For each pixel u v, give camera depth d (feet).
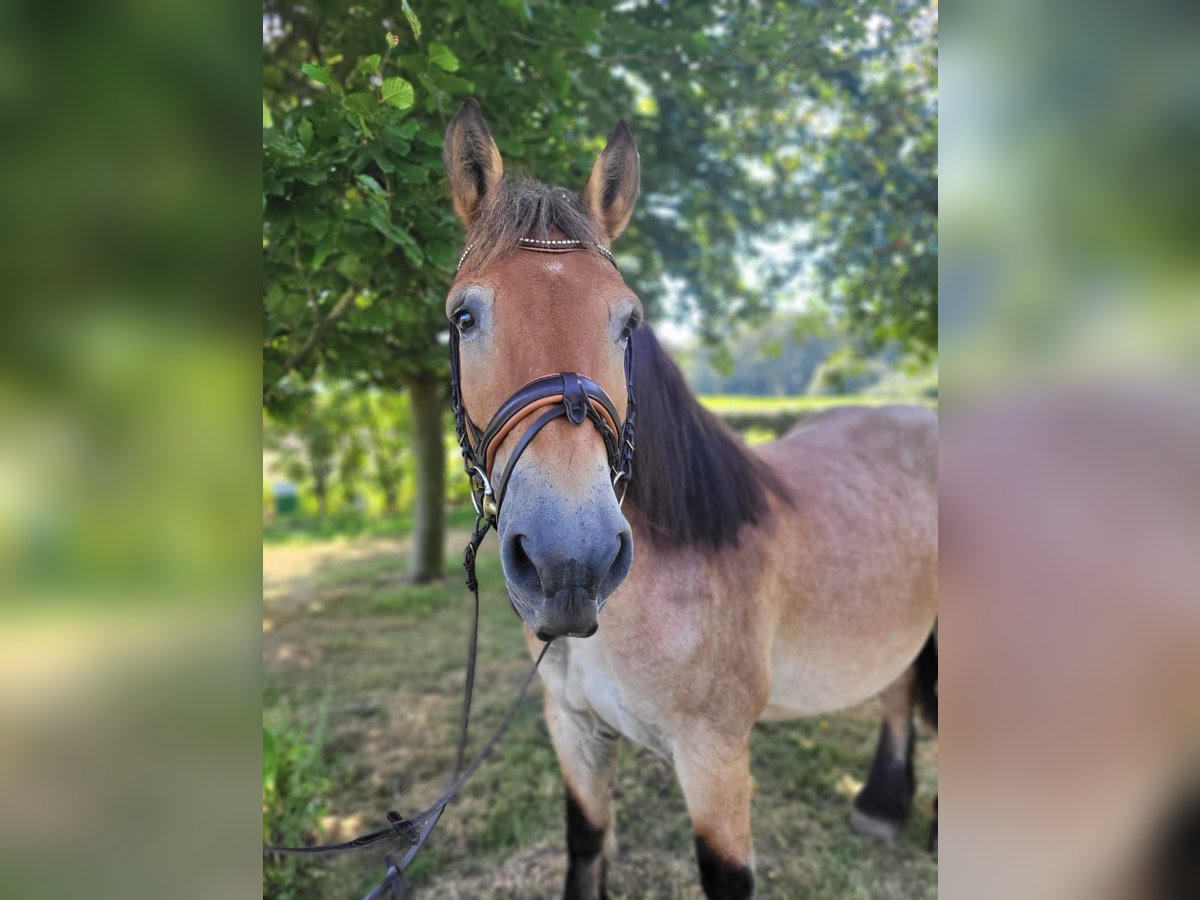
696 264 18.80
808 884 7.72
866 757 10.43
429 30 7.22
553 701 6.05
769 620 5.72
